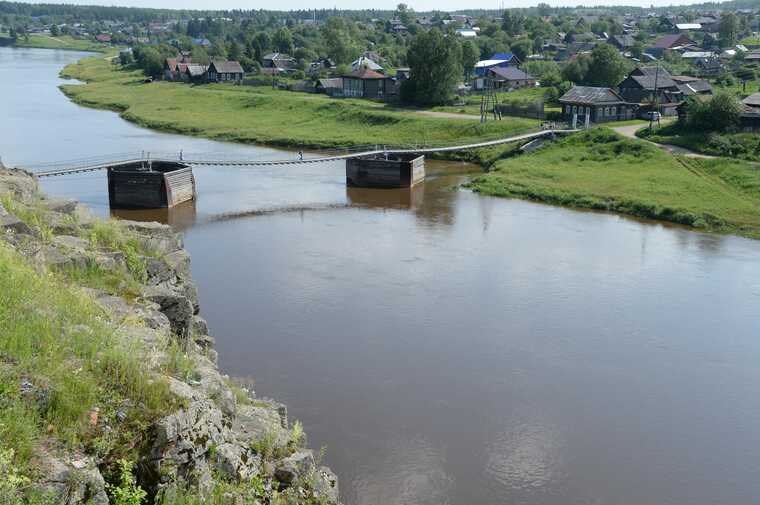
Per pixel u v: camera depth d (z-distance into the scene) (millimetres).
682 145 79812
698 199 62438
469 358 32375
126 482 11102
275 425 16047
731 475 24547
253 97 126750
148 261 22250
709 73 145500
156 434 11891
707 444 26328
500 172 75500
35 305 14336
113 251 21391
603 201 63531
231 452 13406
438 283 42312
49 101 132375
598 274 44688
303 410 27453
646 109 100438
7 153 78375
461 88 129250
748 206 60250
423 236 52938
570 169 74500
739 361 33000
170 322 19469
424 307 38406
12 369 11875
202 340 23219
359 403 28156
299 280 42438
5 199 21688
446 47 115250
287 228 54875
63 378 12039
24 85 158750
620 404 28875
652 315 38125
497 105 104875
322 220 57594
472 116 103438
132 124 109000
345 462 24266
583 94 99000
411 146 83438
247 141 97688
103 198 62719
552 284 42625
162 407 12352
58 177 70938
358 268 44906
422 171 74250
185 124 106500
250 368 30812
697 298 40812
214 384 15109
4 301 13812
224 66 157250
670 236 54188
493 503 22641
